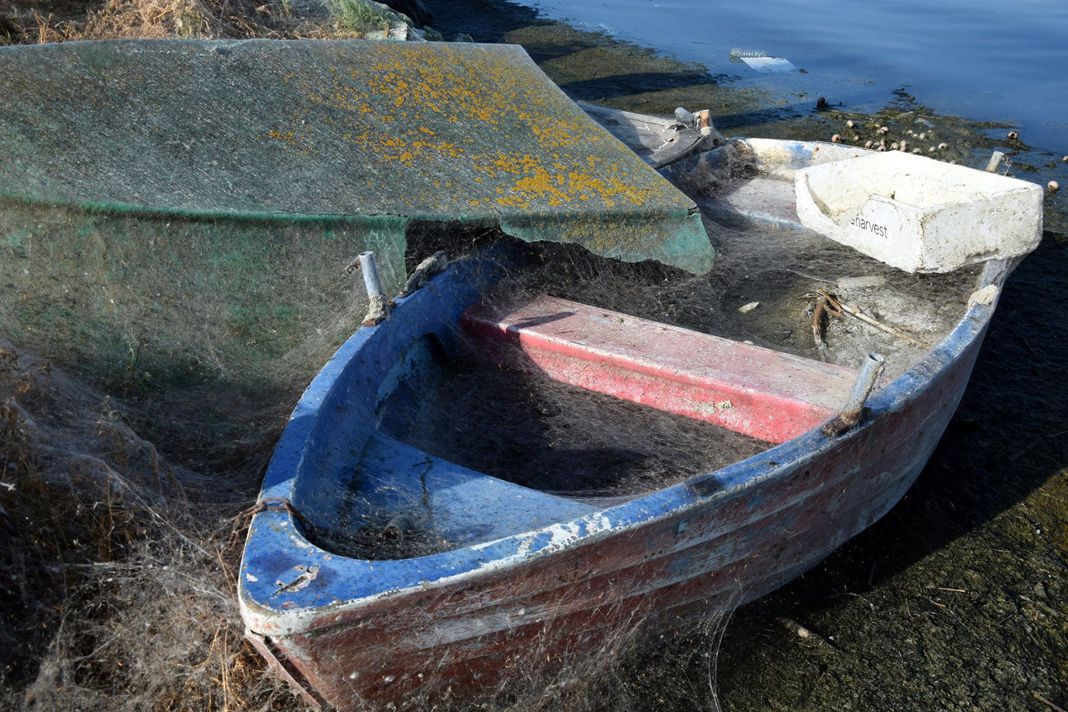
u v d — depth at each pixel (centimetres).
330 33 738
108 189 340
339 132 405
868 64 1096
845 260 514
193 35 612
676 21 1322
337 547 250
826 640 303
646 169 448
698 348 372
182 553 282
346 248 375
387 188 387
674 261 432
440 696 248
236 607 265
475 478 293
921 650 301
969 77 1040
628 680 283
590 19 1324
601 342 376
